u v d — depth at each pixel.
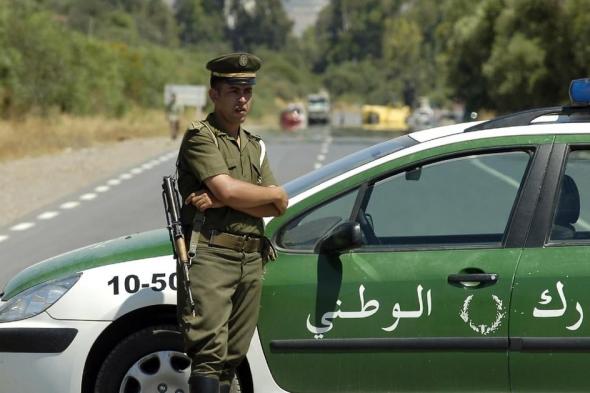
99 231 37.75
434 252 14.38
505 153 14.59
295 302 14.41
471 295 14.13
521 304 14.07
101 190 53.62
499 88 129.12
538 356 14.07
